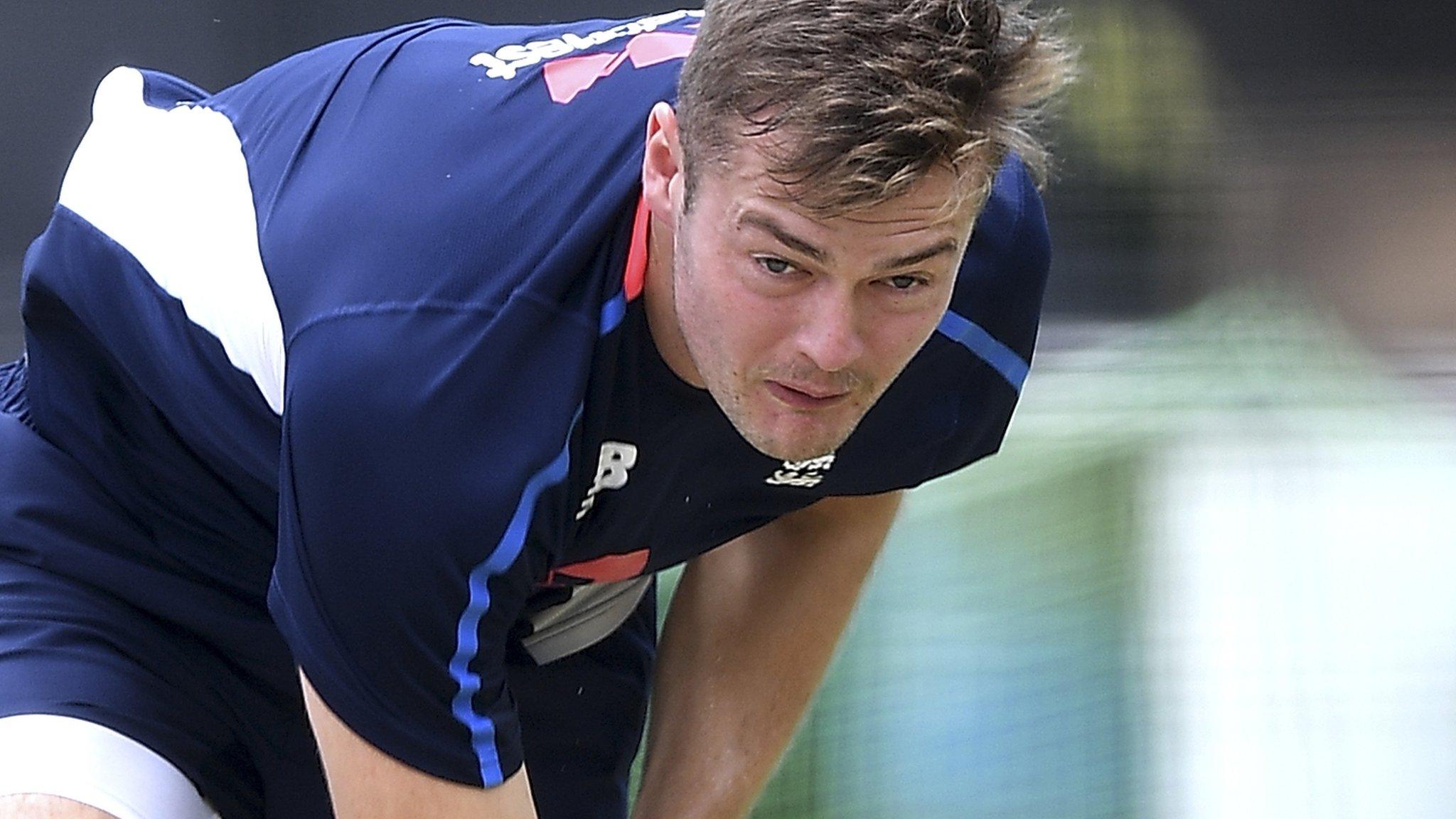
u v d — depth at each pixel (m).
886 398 4.67
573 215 3.96
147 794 4.94
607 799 6.06
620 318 3.99
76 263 5.10
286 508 3.96
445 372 3.83
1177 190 10.64
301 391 3.91
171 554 5.25
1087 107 10.59
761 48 3.45
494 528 3.83
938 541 9.27
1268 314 10.54
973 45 3.49
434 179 4.09
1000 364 4.80
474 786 4.03
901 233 3.49
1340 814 9.10
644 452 4.37
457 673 3.93
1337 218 10.73
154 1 10.08
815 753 8.72
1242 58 10.69
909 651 9.03
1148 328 10.53
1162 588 9.48
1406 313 10.62
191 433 4.98
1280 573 9.56
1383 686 9.35
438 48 4.57
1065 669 9.16
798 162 3.39
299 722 5.44
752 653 5.82
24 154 10.13
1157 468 9.81
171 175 4.91
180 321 4.69
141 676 5.12
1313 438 9.98
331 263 4.08
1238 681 9.25
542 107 4.19
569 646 5.80
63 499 5.24
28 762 4.79
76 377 5.24
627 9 10.19
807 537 5.80
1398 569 9.62
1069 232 10.62
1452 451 9.84
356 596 3.85
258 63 10.15
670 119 3.81
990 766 8.92
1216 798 8.99
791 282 3.59
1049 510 9.48
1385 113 10.75
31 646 5.02
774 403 3.81
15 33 10.08
